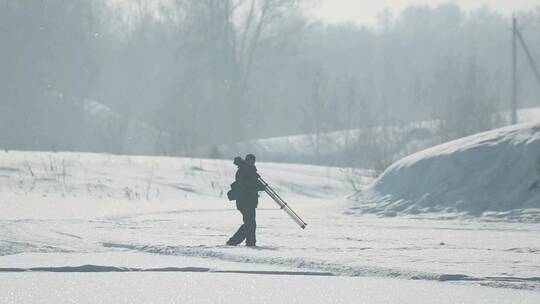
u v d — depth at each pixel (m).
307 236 72.06
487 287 41.94
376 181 114.69
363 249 59.22
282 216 99.94
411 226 84.94
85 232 72.56
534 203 96.94
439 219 96.38
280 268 49.38
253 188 64.69
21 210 98.44
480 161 106.81
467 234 74.50
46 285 41.41
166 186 147.88
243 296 38.53
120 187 141.38
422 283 43.19
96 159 168.25
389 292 40.03
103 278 44.38
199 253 56.81
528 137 107.38
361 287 41.72
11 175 142.12
